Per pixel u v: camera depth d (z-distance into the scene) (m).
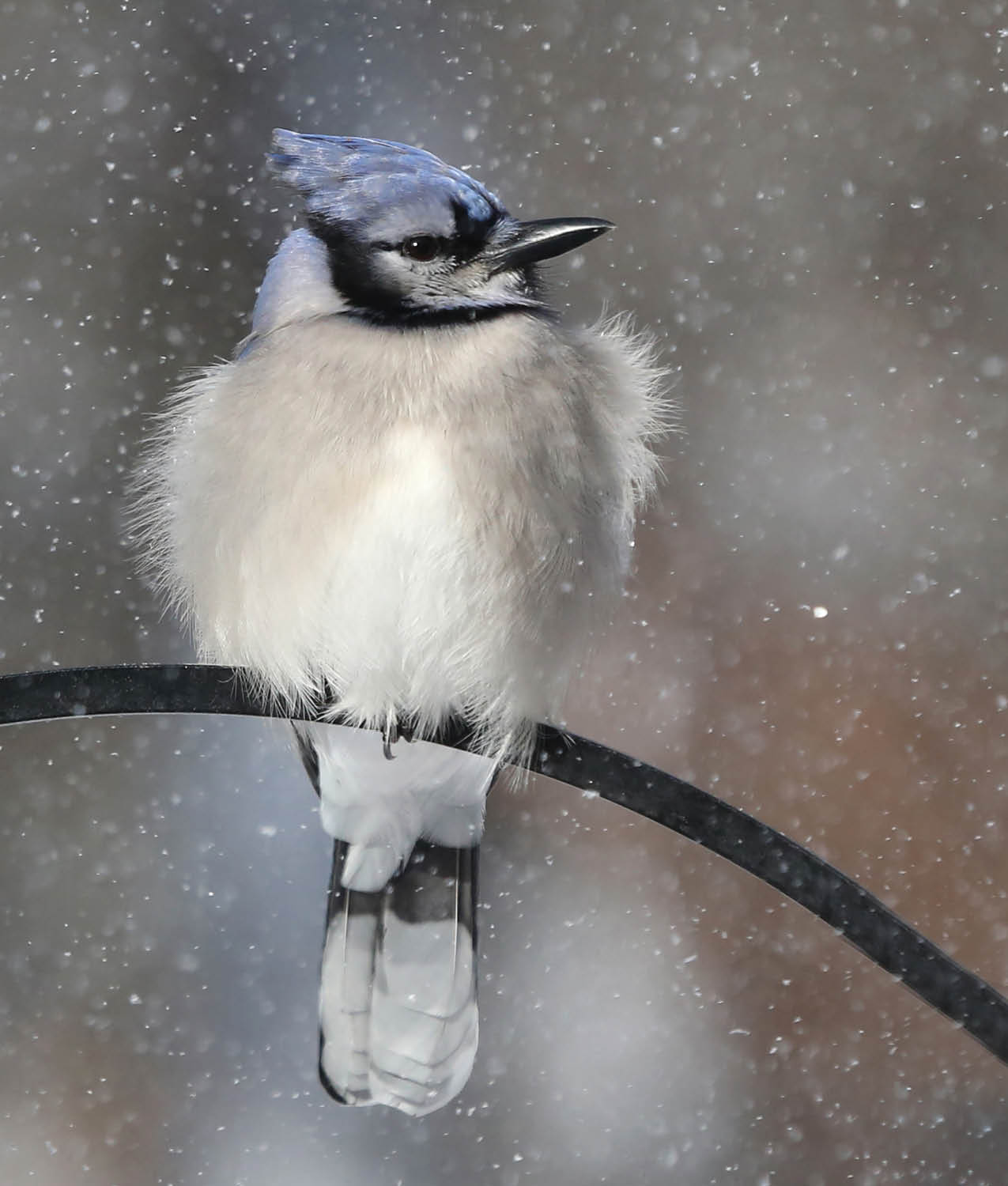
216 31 15.69
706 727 12.38
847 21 17.34
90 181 14.80
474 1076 10.52
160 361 13.95
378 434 6.30
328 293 6.68
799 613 13.12
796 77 17.02
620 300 15.45
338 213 6.71
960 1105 10.48
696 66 16.95
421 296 6.61
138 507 7.21
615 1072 10.64
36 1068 10.57
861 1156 10.18
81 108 15.12
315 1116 10.27
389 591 6.27
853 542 13.70
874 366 15.12
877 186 16.42
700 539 13.70
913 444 14.41
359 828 6.47
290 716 6.50
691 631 12.98
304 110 15.55
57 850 11.80
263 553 6.34
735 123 16.72
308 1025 10.76
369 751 6.47
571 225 6.71
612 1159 10.18
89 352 13.95
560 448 6.41
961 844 11.70
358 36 16.20
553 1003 11.00
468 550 6.26
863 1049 10.73
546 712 6.50
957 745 12.25
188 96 15.43
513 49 16.66
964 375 14.98
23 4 15.37
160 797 12.05
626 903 11.53
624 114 16.69
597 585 6.58
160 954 11.20
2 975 11.02
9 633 12.55
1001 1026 4.79
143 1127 10.17
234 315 14.22
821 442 14.46
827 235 16.08
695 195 16.27
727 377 14.89
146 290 14.31
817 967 11.26
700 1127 10.21
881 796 11.95
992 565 13.45
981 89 16.92
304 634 6.38
